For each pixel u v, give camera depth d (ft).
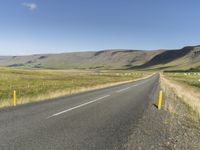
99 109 45.91
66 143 24.21
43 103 53.26
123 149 23.18
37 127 30.40
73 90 85.97
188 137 29.86
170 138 28.45
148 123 35.47
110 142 25.07
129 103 56.44
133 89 100.68
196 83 162.91
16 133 27.43
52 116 37.78
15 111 41.88
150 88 108.37
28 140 24.86
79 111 43.06
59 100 59.36
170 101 65.16
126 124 33.78
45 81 167.02
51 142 24.40
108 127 31.50
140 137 27.68
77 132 28.48
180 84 157.38
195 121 41.55
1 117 36.32
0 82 143.54
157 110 48.39
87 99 62.23
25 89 100.22
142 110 46.96
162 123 36.42
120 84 139.64
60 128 30.17
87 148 22.93
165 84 142.10
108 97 68.08
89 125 32.24
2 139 25.07
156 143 25.95
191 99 77.46
